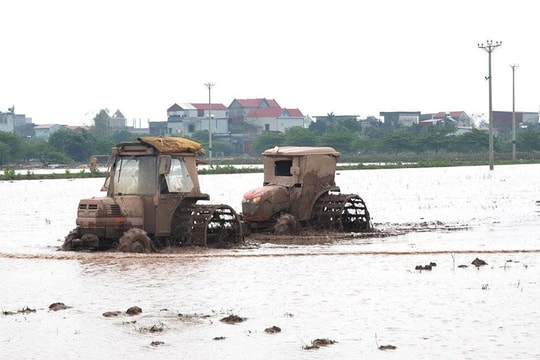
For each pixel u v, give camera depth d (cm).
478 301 4728
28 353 3841
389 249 7125
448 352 3756
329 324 4291
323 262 6303
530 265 5978
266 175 8781
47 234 8800
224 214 7562
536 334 4016
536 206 11906
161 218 7231
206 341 3997
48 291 5209
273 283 5400
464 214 10800
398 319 4356
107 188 7406
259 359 3709
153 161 7256
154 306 4734
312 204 8681
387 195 14850
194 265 6166
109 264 6219
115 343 3981
